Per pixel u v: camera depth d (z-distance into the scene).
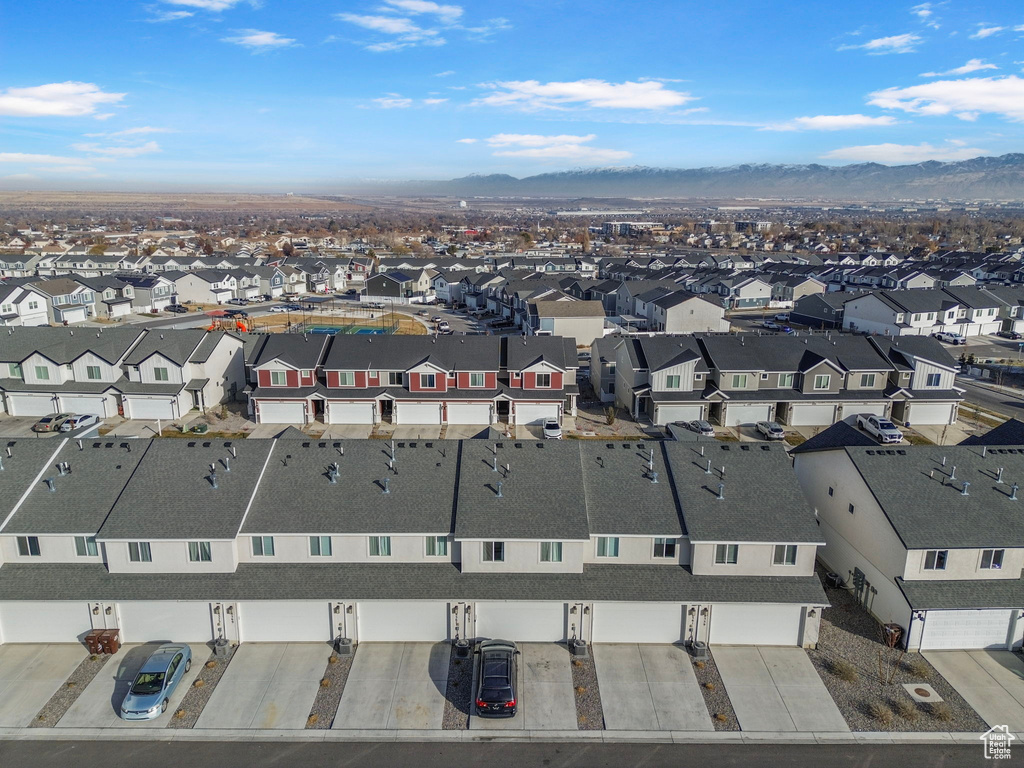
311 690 26.47
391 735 24.30
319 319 111.06
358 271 157.38
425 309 123.75
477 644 28.61
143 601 28.09
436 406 57.94
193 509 29.61
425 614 29.05
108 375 59.16
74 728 24.44
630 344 61.81
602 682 27.08
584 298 118.00
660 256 174.75
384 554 29.75
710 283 128.38
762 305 126.69
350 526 29.38
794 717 25.27
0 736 24.00
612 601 28.19
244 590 28.34
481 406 58.12
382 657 28.44
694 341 61.91
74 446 33.06
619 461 33.16
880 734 24.47
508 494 30.69
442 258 151.38
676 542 29.70
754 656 28.70
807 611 28.70
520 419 58.28
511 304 109.81
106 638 28.03
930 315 95.12
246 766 22.84
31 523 29.30
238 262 146.62
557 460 32.72
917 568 28.78
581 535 28.70
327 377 58.25
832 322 104.00
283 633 29.20
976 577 29.03
